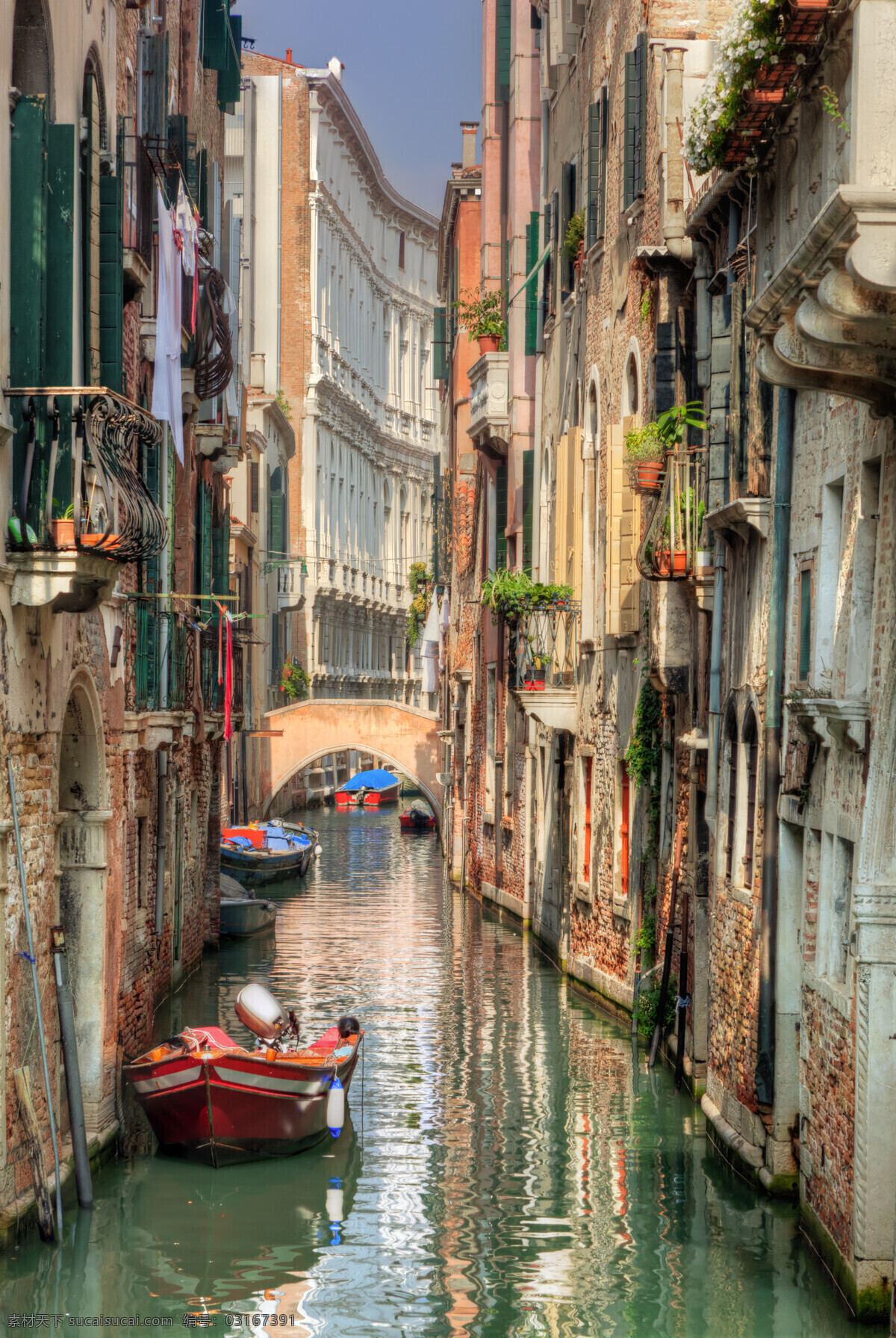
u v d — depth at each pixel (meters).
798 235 11.04
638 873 19.92
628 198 19.86
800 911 12.69
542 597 24.12
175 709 21.64
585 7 24.05
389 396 78.88
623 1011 20.69
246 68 61.41
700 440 16.72
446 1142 15.39
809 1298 11.06
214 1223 12.91
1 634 11.08
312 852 42.62
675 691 17.23
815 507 12.05
